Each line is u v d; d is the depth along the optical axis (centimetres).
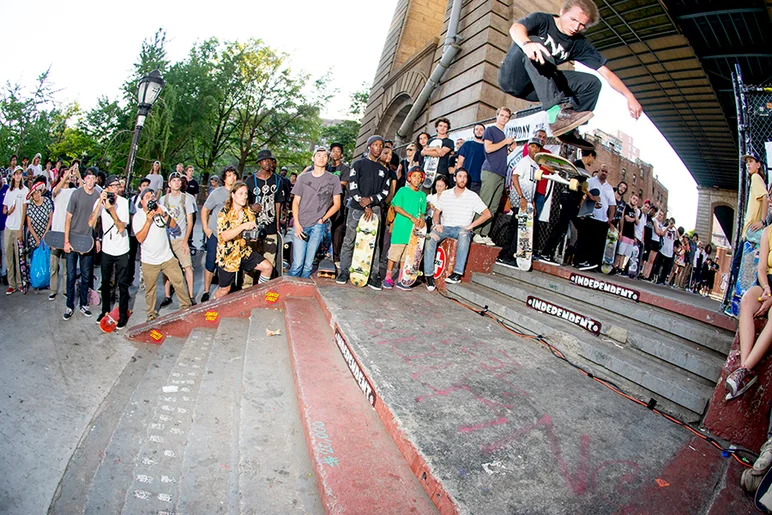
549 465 202
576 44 375
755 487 198
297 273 520
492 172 577
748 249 349
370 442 220
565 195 633
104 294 520
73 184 653
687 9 1312
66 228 514
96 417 336
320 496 192
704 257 1362
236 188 473
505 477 188
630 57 1675
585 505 179
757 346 241
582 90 385
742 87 376
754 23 1312
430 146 644
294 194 514
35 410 333
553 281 486
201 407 282
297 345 337
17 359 409
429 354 314
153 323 476
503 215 621
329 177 514
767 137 361
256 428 240
